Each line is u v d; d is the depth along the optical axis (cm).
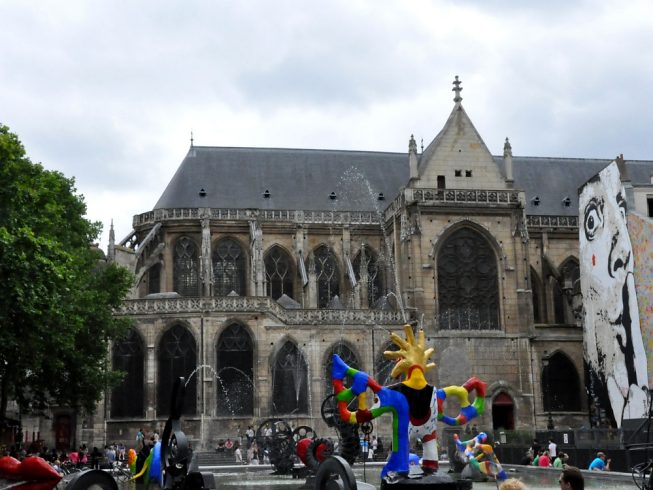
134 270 8294
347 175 9594
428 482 2073
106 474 1642
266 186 9312
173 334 7406
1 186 4178
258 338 7394
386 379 7762
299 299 8762
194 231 8719
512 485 1170
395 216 8494
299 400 7525
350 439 2759
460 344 7956
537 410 8031
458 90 8606
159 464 2691
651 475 1733
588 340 7856
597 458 3728
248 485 3444
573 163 10244
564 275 9194
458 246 8212
